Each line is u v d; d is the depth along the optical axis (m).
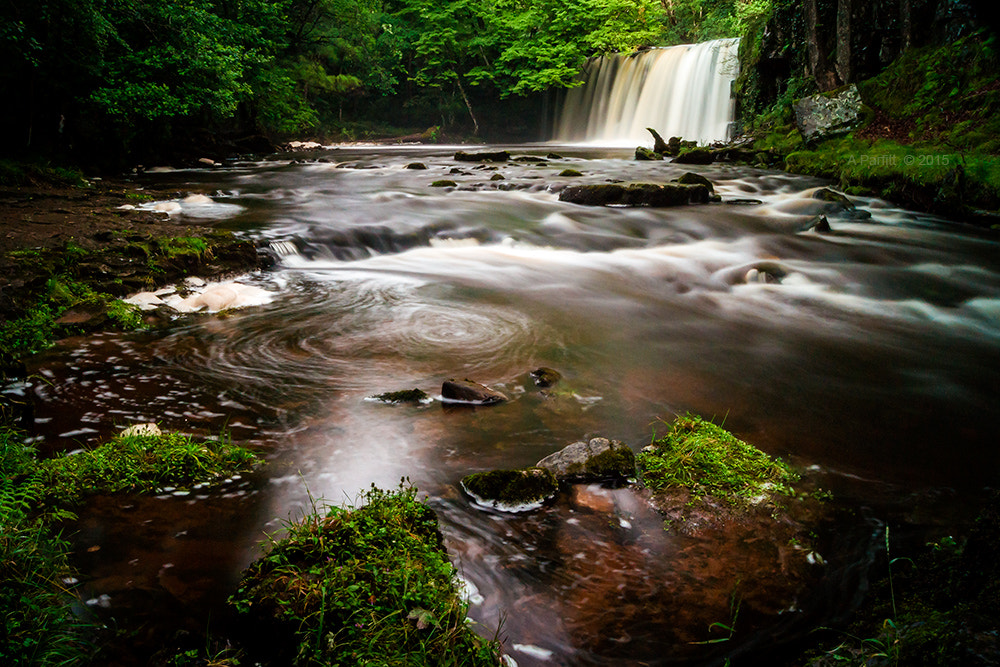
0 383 5.23
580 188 13.82
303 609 2.67
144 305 7.29
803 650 2.81
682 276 9.55
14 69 15.56
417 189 15.69
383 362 6.07
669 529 3.67
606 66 34.34
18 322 6.32
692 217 12.63
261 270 9.27
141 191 14.80
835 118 18.36
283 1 29.11
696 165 20.38
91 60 16.28
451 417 5.00
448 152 28.38
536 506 3.82
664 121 30.19
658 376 5.98
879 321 7.86
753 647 2.83
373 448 4.48
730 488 4.05
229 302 7.67
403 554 3.00
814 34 20.08
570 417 5.05
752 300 8.59
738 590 3.19
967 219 12.77
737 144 21.58
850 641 2.79
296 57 33.56
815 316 8.01
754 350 6.76
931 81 17.03
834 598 3.14
